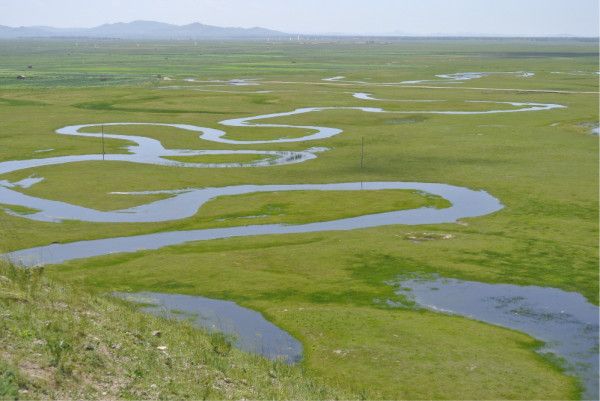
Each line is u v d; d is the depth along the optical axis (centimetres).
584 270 4684
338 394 2798
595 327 3784
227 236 5519
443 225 5744
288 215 6094
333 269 4697
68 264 4762
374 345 3509
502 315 3944
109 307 3095
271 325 3797
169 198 6656
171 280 4484
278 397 2489
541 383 3134
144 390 2252
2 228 5591
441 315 3938
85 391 2128
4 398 1923
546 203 6425
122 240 5403
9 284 2900
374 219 5994
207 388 2377
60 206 6331
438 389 3073
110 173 7588
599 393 3064
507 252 5041
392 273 4625
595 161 8169
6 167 7969
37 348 2292
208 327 3700
